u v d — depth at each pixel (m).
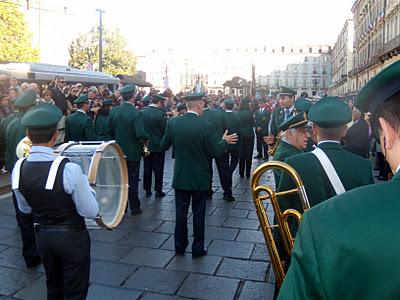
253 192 2.56
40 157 2.82
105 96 12.48
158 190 7.92
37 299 3.86
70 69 19.48
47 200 2.77
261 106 14.11
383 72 1.08
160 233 5.75
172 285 4.17
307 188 2.49
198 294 3.99
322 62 114.94
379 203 1.00
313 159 2.53
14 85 9.45
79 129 7.11
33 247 4.48
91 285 4.12
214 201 7.68
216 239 5.54
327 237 1.00
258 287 4.15
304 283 1.02
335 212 1.03
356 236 0.97
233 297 3.93
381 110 1.10
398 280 0.91
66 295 2.91
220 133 8.05
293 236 2.62
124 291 4.02
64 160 2.82
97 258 4.82
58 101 9.96
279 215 2.50
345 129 2.62
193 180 4.75
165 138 4.96
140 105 11.95
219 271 4.51
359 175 2.48
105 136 7.06
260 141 13.04
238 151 8.76
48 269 2.99
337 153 2.55
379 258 0.93
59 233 2.82
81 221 2.92
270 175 10.30
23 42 35.31
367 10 46.06
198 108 4.80
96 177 3.43
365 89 1.13
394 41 27.72
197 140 4.70
